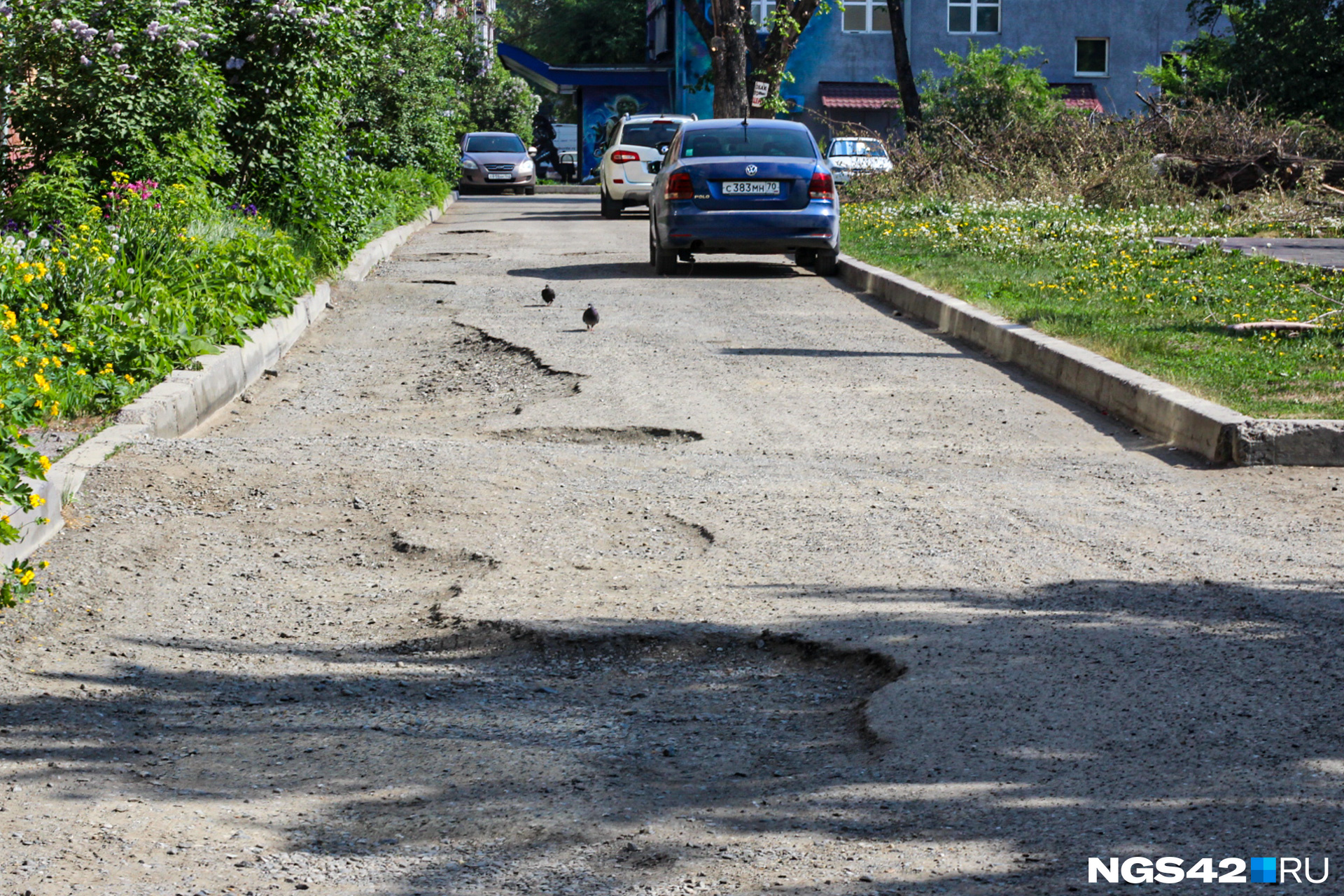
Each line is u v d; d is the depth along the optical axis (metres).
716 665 4.68
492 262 18.19
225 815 3.52
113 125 12.66
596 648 4.82
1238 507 6.61
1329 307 11.97
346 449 7.49
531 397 9.33
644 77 55.84
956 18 49.47
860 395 9.45
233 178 15.35
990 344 11.23
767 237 16.39
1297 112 37.19
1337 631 4.79
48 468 5.73
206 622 5.09
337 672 4.62
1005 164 27.47
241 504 6.52
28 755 3.90
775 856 3.25
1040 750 3.82
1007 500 6.75
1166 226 21.45
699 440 8.09
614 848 3.32
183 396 8.23
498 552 5.87
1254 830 3.31
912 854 3.24
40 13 12.44
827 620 4.97
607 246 20.69
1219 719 4.02
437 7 31.03
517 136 42.38
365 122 26.72
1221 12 42.19
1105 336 10.28
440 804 3.58
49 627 4.97
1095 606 5.10
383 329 12.48
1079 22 49.50
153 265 10.12
